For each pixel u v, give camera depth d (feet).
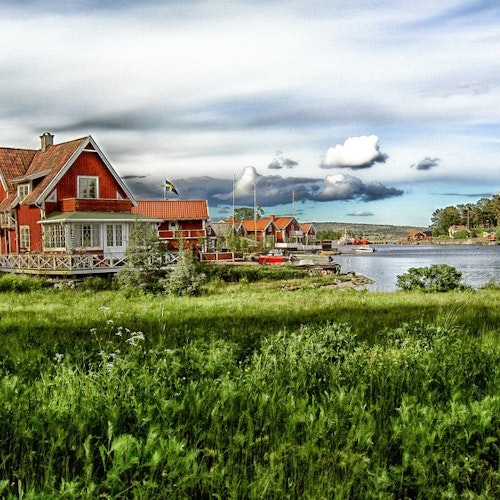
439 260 285.84
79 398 19.22
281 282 135.85
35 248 132.46
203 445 17.22
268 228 365.81
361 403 18.61
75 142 136.98
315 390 21.61
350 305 58.70
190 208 212.23
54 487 14.73
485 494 14.26
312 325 36.68
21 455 16.03
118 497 14.06
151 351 25.90
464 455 16.02
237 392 19.61
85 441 15.61
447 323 37.42
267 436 16.76
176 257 108.27
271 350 27.04
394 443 16.84
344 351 26.02
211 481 14.57
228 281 138.41
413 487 14.94
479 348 27.73
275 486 14.37
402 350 26.66
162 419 17.57
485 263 247.50
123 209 136.15
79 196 134.10
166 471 14.84
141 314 51.42
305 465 15.64
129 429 17.74
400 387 21.36
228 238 249.55
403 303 59.52
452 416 17.52
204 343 28.89
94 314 51.96
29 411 18.30
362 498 14.38
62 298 81.76
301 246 352.90
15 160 151.74
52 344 32.27
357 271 208.33
